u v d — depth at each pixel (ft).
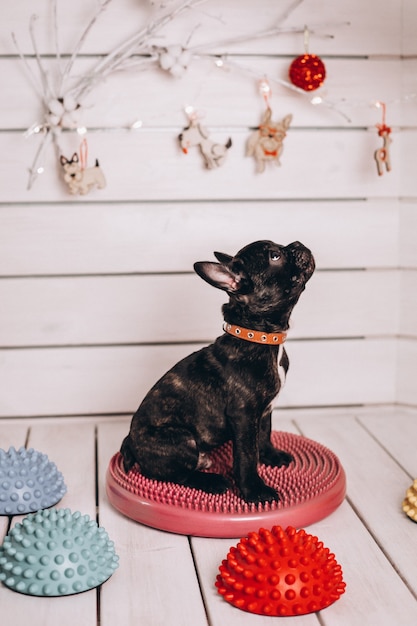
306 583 4.33
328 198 6.95
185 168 6.76
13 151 6.59
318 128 6.84
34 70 6.49
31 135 6.57
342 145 6.85
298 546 4.44
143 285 6.91
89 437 6.74
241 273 5.15
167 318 6.98
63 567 4.50
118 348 6.99
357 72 6.75
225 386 5.24
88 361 6.99
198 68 6.61
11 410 7.02
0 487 5.41
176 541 5.05
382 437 6.71
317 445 6.17
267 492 5.18
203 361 5.41
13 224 6.71
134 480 5.47
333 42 6.69
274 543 4.45
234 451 5.27
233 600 4.38
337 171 6.89
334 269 7.06
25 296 6.83
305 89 6.52
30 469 5.53
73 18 6.44
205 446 5.41
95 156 6.67
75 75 6.52
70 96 6.35
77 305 6.89
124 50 6.47
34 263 6.79
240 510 5.07
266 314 5.21
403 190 6.97
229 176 6.81
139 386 7.07
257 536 4.52
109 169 6.70
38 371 6.97
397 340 7.21
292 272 5.16
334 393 7.23
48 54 6.48
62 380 7.00
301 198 6.91
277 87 6.70
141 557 4.87
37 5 6.40
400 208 7.00
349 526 5.21
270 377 5.25
